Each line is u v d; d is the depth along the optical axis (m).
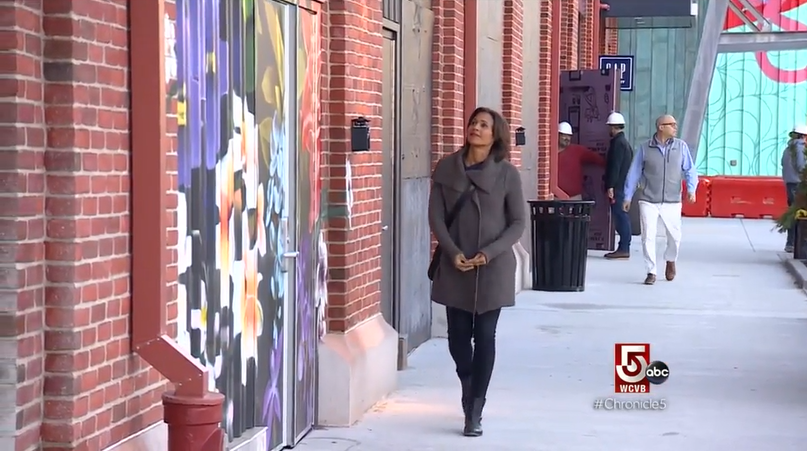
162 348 5.13
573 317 13.63
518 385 9.77
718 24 33.16
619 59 24.70
